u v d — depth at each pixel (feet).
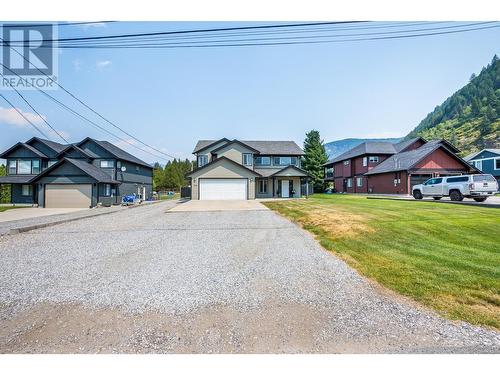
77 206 75.87
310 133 141.69
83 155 93.40
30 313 11.97
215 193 79.15
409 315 11.53
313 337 10.19
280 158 96.78
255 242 25.02
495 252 19.49
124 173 105.70
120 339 10.20
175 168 226.38
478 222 27.63
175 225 34.94
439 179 56.24
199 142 104.12
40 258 20.31
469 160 113.39
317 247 23.02
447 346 9.67
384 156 109.29
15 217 46.29
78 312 12.04
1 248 23.49
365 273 16.44
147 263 18.93
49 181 76.13
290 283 15.12
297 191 92.79
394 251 20.49
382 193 96.27
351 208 42.96
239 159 91.45
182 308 12.32
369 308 12.19
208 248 22.98
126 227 33.96
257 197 91.76
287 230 30.58
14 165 89.86
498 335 10.16
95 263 18.99
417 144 107.24
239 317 11.53
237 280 15.61
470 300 12.62
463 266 16.71
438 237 23.68
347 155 125.49
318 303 12.71
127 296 13.56
